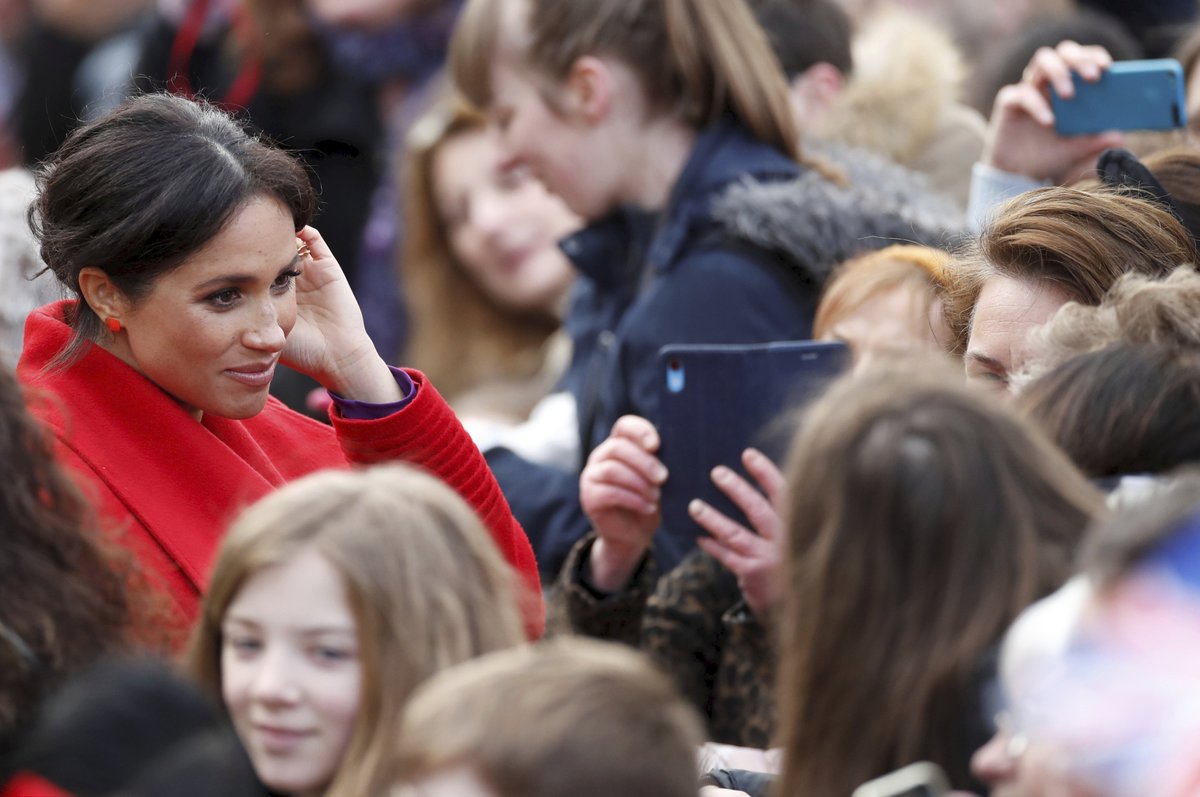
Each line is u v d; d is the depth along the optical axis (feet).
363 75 53.93
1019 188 37.09
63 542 19.60
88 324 25.21
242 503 25.12
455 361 50.78
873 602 16.88
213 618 19.20
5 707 17.69
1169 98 35.99
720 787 23.52
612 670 16.05
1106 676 14.96
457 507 19.57
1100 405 20.11
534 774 15.19
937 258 32.09
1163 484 16.53
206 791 15.65
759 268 34.24
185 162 23.72
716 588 30.55
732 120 36.58
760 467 28.32
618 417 35.37
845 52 44.57
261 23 53.52
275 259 24.26
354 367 26.84
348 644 18.56
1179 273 22.85
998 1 60.49
